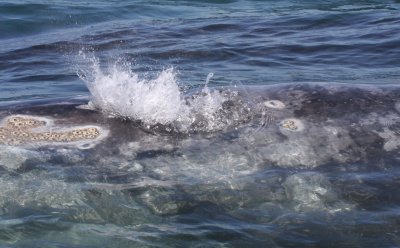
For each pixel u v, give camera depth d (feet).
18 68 50.37
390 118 28.58
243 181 26.53
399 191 26.17
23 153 27.20
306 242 24.09
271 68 48.60
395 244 23.86
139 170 26.84
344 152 27.45
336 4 79.36
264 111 28.89
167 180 26.63
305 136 27.81
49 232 24.66
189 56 52.44
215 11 75.36
